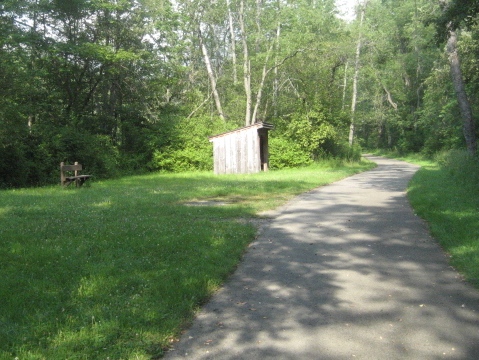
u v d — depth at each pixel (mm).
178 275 5816
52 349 3777
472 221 8633
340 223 9648
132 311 4582
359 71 46094
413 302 4953
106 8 28516
